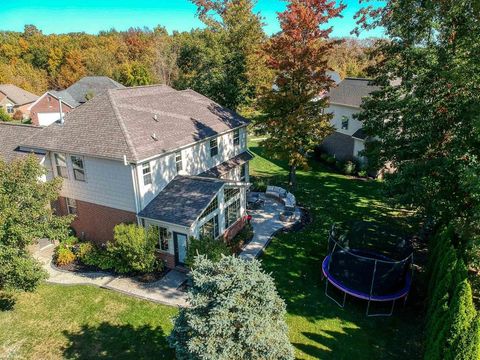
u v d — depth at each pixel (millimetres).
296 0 22891
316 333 13195
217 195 18422
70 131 18969
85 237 19812
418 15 16859
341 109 33781
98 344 12703
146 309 14516
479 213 12820
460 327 9859
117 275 17000
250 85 37438
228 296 8703
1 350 12445
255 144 42625
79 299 15211
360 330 13438
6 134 22078
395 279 14195
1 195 12695
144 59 82250
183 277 16812
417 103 16609
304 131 23859
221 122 23812
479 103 13062
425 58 16422
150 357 12109
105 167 17391
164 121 20344
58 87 82750
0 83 71250
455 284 11766
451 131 15789
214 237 18812
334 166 34688
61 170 19156
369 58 20969
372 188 28828
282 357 9172
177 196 18078
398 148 18469
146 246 16188
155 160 17766
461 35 15359
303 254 18844
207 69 37688
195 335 9125
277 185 29625
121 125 18016
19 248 13648
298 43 23625
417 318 14164
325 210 24500
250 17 38188
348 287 14812
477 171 12312
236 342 8758
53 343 12773
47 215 14398
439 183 14883
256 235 20812
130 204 17453
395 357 12141
